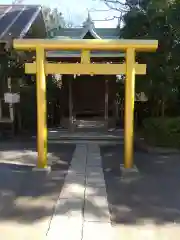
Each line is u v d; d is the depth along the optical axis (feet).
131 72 21.89
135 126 38.40
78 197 17.37
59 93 43.19
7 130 36.35
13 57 35.94
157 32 29.01
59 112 43.04
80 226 13.98
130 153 22.41
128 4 34.76
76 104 43.04
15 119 37.45
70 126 36.35
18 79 37.99
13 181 20.36
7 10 43.80
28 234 13.32
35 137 35.65
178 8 27.68
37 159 24.90
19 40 21.45
